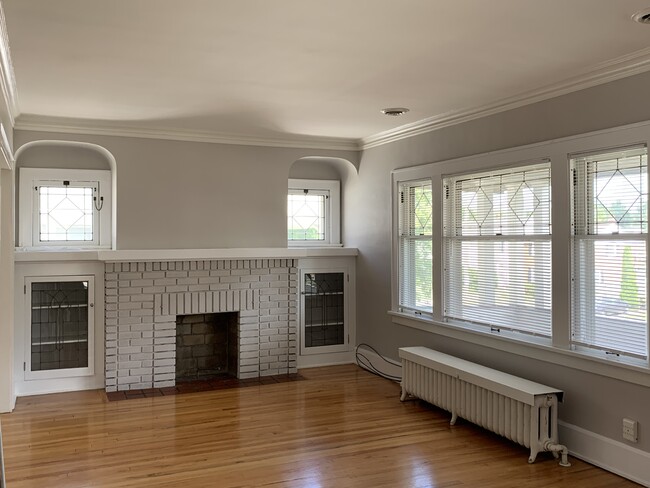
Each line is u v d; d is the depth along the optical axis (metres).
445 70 3.67
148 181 5.62
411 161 5.55
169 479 3.52
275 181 6.16
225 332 6.27
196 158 5.81
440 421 4.63
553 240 4.00
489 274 4.64
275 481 3.50
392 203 5.84
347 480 3.52
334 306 6.58
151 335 5.57
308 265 6.40
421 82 3.96
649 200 3.36
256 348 6.00
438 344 5.23
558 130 3.98
